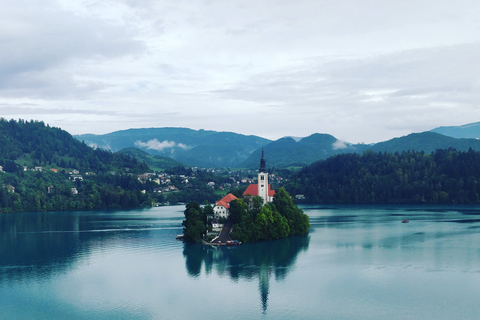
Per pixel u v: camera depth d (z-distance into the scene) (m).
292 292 158.00
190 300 150.75
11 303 150.50
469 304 145.00
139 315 138.12
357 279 173.50
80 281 175.00
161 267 195.38
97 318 136.12
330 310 140.62
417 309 141.12
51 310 143.75
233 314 138.00
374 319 133.38
